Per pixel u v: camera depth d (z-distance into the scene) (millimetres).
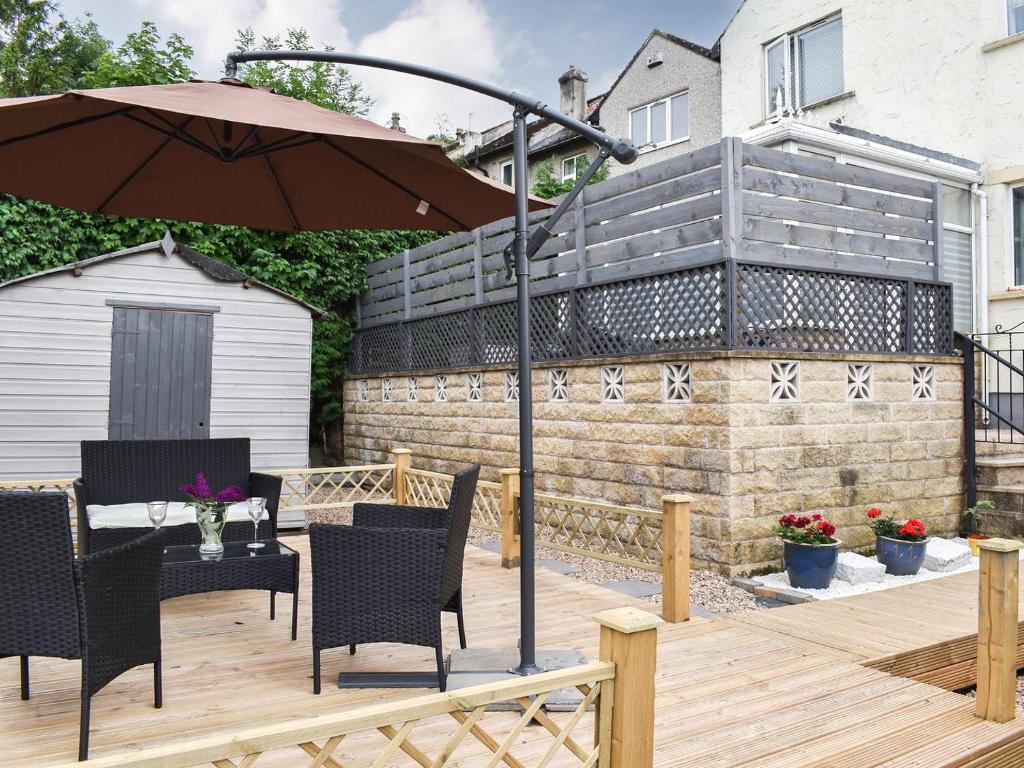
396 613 3580
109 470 5980
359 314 12516
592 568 6652
